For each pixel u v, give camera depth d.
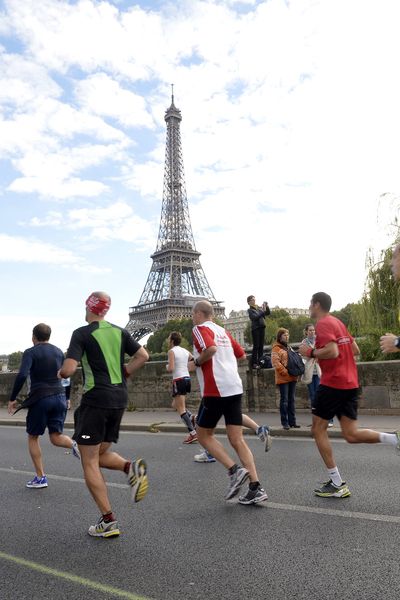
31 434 7.72
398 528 5.13
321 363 6.47
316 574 4.16
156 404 18.06
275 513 5.82
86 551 4.91
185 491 7.05
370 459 8.54
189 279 118.62
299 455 9.23
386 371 13.67
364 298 20.41
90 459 5.38
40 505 6.64
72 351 5.36
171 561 4.57
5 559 4.78
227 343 6.66
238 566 4.39
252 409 16.05
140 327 117.69
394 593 3.78
